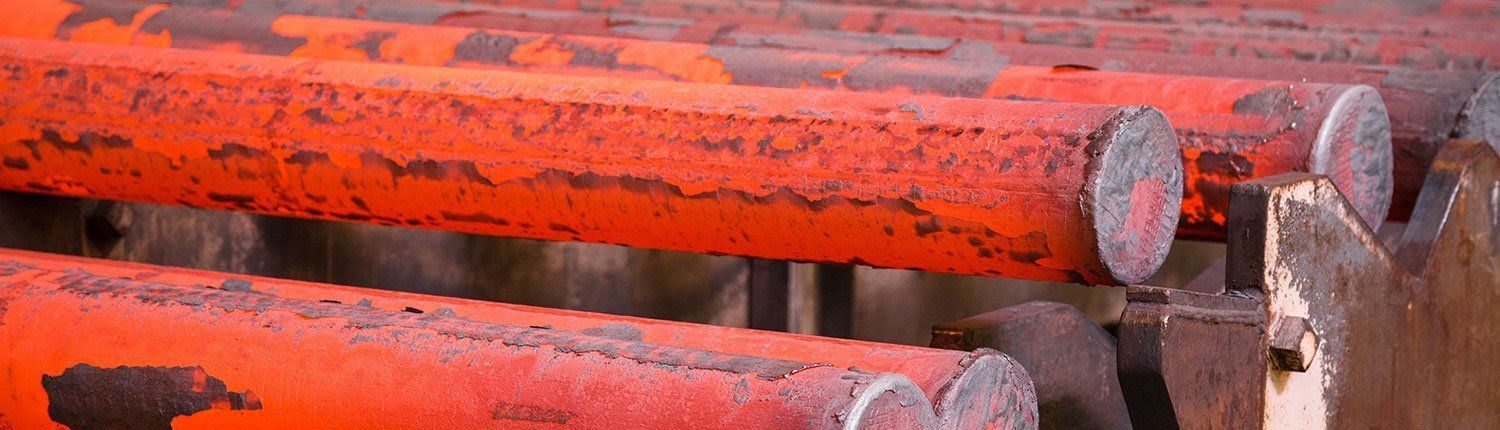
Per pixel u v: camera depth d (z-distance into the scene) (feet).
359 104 5.36
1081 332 6.05
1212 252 11.64
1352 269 5.06
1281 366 4.68
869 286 9.85
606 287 9.93
